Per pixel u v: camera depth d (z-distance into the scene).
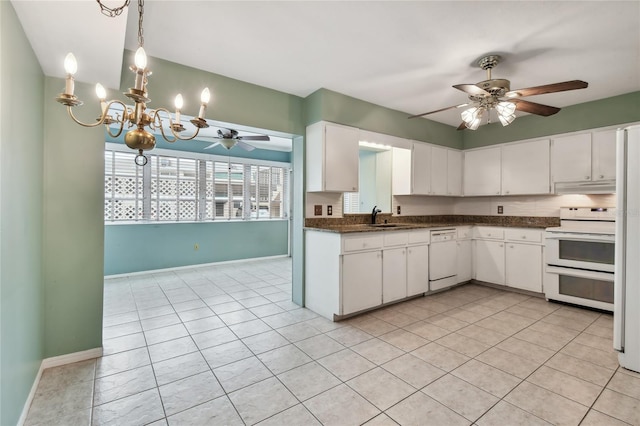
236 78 2.96
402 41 2.32
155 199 5.04
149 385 1.91
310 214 3.45
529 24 2.10
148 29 2.16
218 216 5.71
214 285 4.27
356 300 3.04
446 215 5.04
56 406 1.71
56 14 1.42
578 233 3.29
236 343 2.49
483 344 2.46
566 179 3.71
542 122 3.95
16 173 1.50
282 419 1.61
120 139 4.69
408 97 3.48
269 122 3.18
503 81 2.44
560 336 2.61
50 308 2.13
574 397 1.78
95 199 2.29
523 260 3.81
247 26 2.13
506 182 4.25
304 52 2.49
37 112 1.90
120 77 2.21
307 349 2.38
